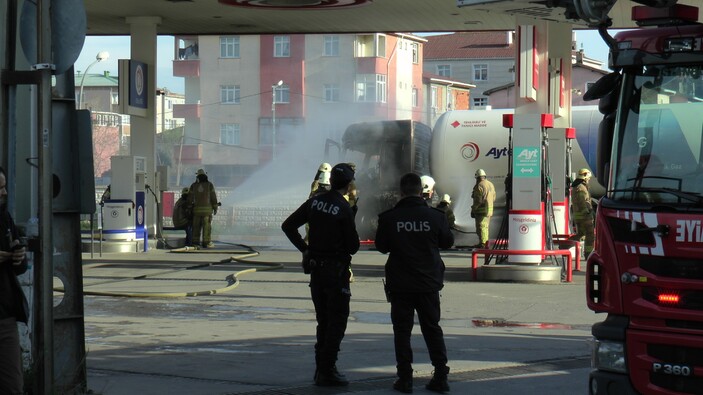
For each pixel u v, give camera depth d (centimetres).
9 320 782
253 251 3102
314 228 1065
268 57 9394
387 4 2994
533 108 2223
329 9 3114
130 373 1123
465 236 3459
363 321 1616
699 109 894
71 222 968
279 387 1055
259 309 1759
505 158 3441
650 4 950
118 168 3044
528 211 2198
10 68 891
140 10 3186
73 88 953
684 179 877
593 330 891
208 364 1186
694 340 824
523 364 1217
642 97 923
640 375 855
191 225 3194
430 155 3528
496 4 1038
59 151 954
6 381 780
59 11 884
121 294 1922
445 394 1045
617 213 880
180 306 1795
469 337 1440
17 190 982
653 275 849
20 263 787
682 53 905
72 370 974
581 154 3462
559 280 2214
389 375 1137
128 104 3162
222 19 3350
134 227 3069
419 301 1046
